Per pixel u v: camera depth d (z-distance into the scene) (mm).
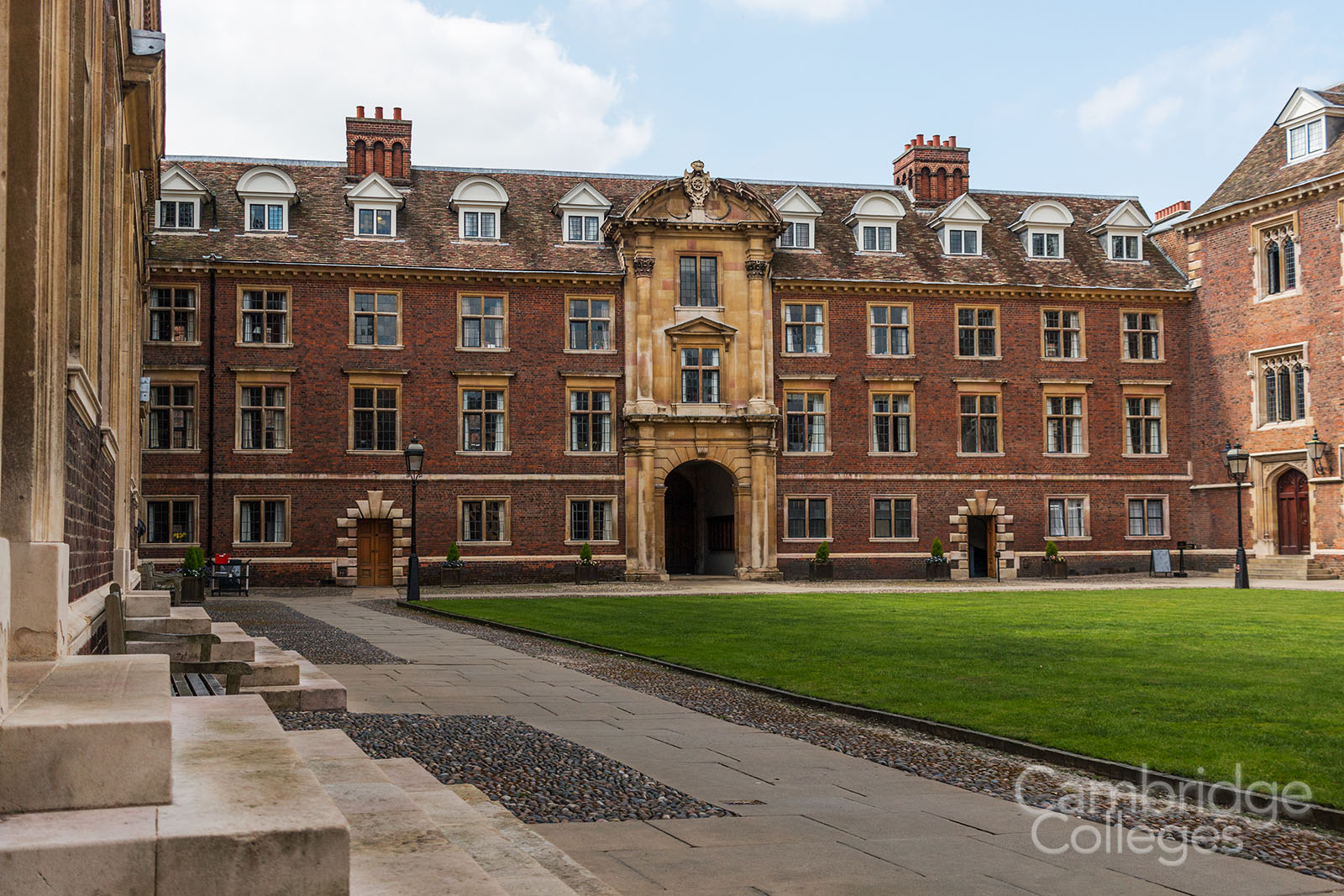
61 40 7227
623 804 7805
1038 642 18234
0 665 3744
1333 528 41281
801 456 44281
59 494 6992
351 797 5957
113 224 15273
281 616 26234
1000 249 47750
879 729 11172
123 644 9758
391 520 41625
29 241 6141
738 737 10633
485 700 12930
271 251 41031
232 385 40406
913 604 28000
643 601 30422
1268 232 44469
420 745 9781
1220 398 46062
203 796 3732
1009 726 10617
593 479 42875
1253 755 9172
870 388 44969
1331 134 43188
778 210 45688
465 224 43719
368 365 41469
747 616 24734
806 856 6570
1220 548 45938
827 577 43500
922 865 6398
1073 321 46906
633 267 43250
